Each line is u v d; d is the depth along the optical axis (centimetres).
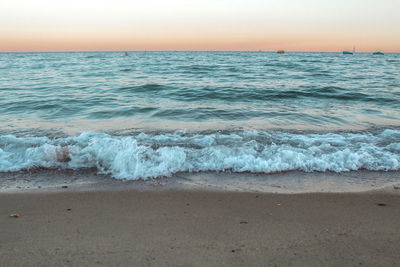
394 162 414
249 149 449
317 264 203
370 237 240
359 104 918
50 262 203
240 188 344
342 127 626
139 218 271
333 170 398
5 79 1616
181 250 218
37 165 404
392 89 1220
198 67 2652
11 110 803
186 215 278
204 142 500
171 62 3738
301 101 977
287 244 228
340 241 233
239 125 642
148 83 1398
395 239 237
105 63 3500
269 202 308
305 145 491
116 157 398
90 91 1169
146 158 408
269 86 1301
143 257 209
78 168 401
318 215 279
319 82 1494
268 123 661
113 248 220
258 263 204
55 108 829
